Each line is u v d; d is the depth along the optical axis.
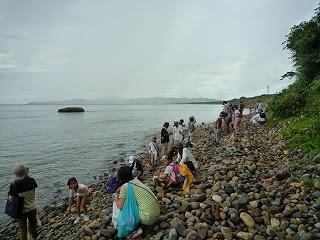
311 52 21.62
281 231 6.16
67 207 11.94
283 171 9.09
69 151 27.00
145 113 117.62
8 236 10.16
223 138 20.08
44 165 21.19
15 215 7.02
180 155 11.42
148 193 6.83
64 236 8.74
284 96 20.73
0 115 117.00
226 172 10.19
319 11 22.05
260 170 10.28
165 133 16.97
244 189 8.38
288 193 7.76
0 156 25.06
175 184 9.76
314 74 21.17
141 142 31.44
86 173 18.36
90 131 44.97
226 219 6.83
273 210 6.93
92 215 9.90
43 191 14.98
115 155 24.19
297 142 12.55
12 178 18.11
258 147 14.34
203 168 11.53
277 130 17.48
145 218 6.60
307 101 17.84
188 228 6.46
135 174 11.77
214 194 8.04
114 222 6.95
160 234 6.40
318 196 7.24
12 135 41.34
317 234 5.65
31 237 7.70
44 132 45.03
